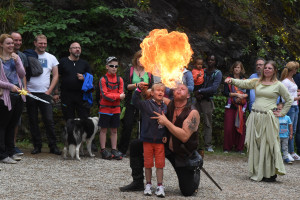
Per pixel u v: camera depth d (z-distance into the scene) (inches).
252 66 420.8
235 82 257.8
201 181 230.4
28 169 234.4
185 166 187.9
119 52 382.9
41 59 290.0
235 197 195.3
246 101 342.0
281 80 331.0
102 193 189.0
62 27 349.4
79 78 298.0
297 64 328.5
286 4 490.3
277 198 197.8
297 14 498.9
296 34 471.5
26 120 340.5
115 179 221.6
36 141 289.1
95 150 315.6
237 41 418.6
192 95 352.5
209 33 417.4
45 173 226.5
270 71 245.8
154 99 194.1
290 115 327.3
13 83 251.8
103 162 270.5
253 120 247.4
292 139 333.1
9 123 257.8
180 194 195.9
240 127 335.9
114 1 390.0
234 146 363.3
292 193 211.3
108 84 285.1
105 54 375.9
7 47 249.3
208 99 336.2
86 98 303.7
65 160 269.9
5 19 356.5
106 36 382.3
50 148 293.9
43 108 290.0
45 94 289.7
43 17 372.8
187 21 418.9
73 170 239.5
